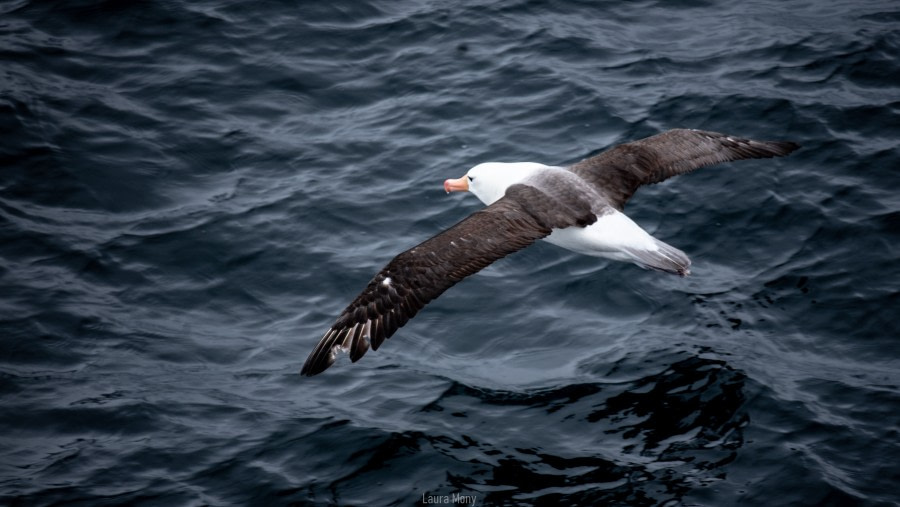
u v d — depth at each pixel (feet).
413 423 45.34
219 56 72.69
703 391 46.32
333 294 54.34
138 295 54.03
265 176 63.10
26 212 58.85
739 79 70.08
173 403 46.83
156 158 63.87
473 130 66.64
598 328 51.19
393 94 70.33
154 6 76.38
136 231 58.34
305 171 63.41
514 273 55.11
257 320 52.90
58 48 72.43
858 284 52.54
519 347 50.34
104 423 45.65
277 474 42.65
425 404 46.57
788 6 78.84
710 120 66.33
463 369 49.06
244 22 75.66
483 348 50.47
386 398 47.11
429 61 72.95
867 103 66.64
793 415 44.50
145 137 65.41
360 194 61.36
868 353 48.55
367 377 48.67
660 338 50.11
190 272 55.67
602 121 66.85
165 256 56.49
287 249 57.21
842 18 76.48
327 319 52.70
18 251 56.03
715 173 61.00
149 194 61.31
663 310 52.06
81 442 44.62
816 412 44.62
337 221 59.26
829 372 47.32
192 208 60.23
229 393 47.70
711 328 50.60
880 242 55.16
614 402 46.03
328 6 77.46
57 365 49.19
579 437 44.11
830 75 69.87
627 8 79.00
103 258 56.03
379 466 42.88
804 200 58.54
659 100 68.49
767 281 53.52
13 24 74.23
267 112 68.49
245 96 69.67
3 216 58.23
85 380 48.26
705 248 56.13
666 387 46.73
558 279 54.49
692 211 58.54
